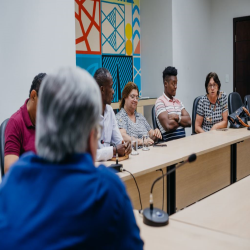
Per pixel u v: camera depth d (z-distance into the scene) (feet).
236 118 11.48
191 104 17.85
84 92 2.18
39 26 9.64
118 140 7.82
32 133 5.90
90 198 2.09
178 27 16.57
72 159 2.21
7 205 2.14
